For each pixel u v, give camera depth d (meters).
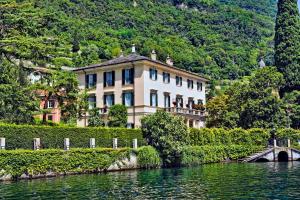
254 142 66.25
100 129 42.75
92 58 120.69
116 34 151.88
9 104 42.56
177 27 174.12
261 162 60.78
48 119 64.12
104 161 40.78
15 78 45.69
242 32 183.00
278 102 71.62
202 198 23.12
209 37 164.75
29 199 22.94
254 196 23.91
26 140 35.66
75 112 49.69
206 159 55.47
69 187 28.09
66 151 37.44
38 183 30.62
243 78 138.00
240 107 72.31
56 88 47.22
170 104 65.00
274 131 69.69
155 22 172.12
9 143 34.31
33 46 42.47
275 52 95.38
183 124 49.47
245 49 165.75
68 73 48.75
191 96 71.19
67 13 149.12
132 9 176.38
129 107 60.16
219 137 61.69
